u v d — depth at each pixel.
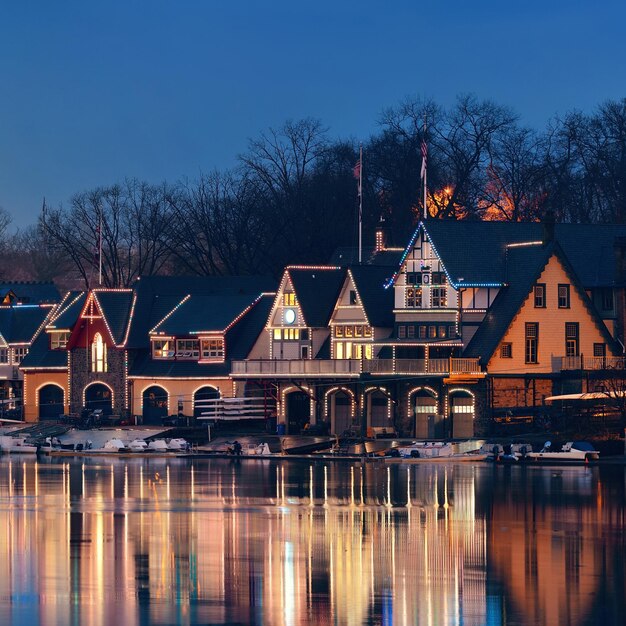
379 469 146.00
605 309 174.25
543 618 77.44
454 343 167.12
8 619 76.88
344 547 96.56
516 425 162.50
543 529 103.81
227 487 130.12
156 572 88.31
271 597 81.88
